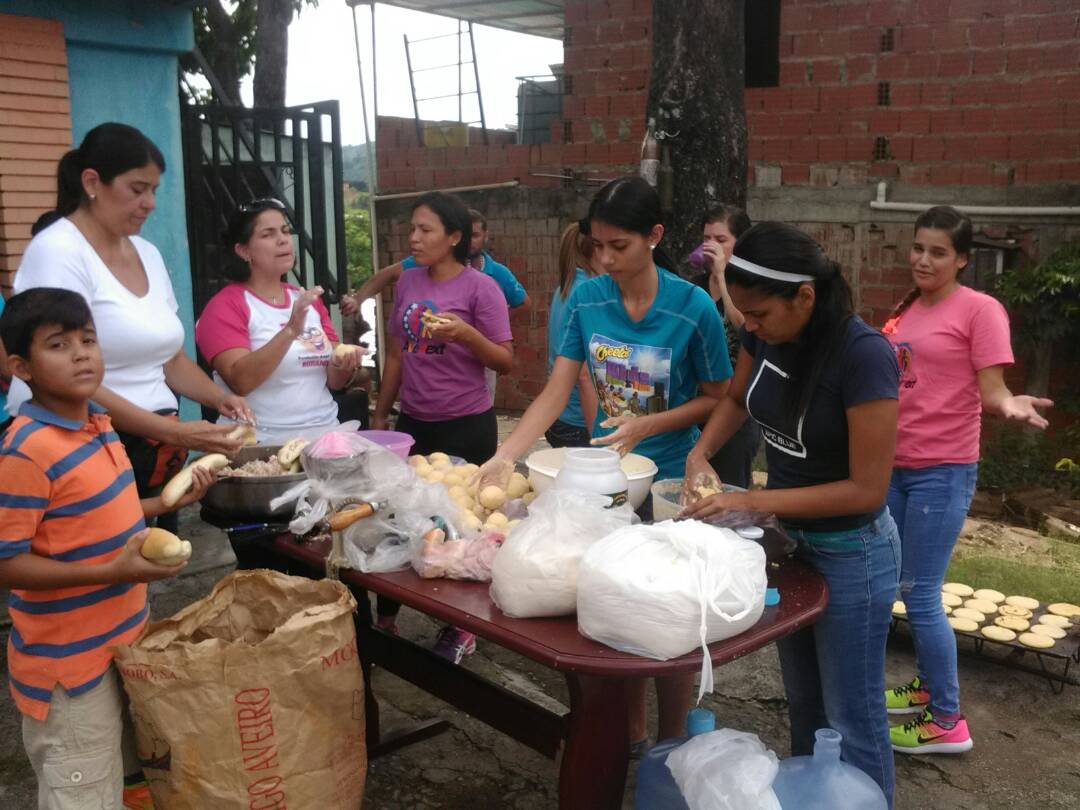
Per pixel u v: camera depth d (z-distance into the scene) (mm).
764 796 2174
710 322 2930
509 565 2109
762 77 8969
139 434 2758
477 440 4035
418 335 3941
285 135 9625
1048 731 3461
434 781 3146
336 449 2590
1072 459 7125
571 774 2164
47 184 4938
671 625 1893
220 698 2109
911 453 3227
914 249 3270
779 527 2371
